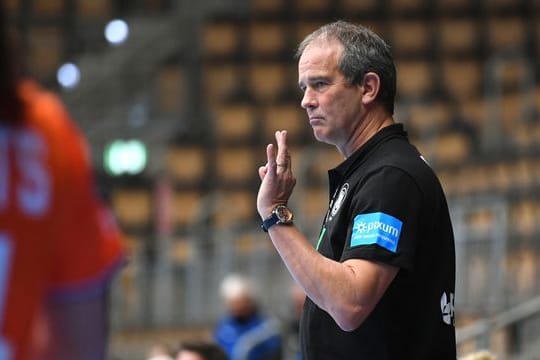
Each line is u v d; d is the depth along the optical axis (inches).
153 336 1042.7
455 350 279.6
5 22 146.4
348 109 279.3
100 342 152.8
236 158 1277.1
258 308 892.6
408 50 1375.5
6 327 144.1
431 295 272.4
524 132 1083.3
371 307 257.0
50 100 153.1
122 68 1398.9
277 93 1357.0
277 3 1459.2
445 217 277.9
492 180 1014.4
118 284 1048.2
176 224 1218.6
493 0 1407.5
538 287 841.5
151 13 1494.8
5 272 144.9
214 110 1333.7
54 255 149.5
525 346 788.6
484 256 834.8
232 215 1163.9
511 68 1241.4
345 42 280.4
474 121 1205.1
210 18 1444.4
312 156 1125.7
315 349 273.1
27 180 147.5
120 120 1349.7
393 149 276.4
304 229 984.9
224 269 1043.9
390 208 263.9
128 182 1277.1
